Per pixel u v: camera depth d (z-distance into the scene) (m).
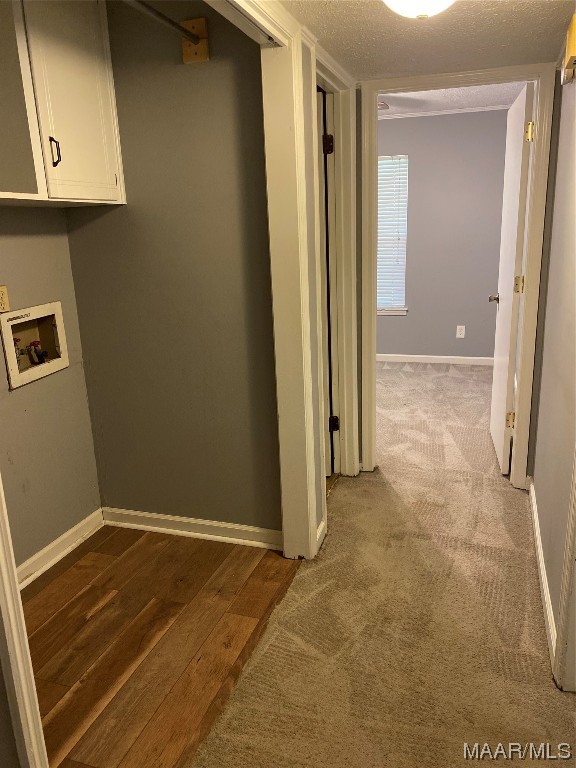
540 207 2.85
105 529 2.96
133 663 2.04
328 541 2.77
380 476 3.44
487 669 1.96
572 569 1.76
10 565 1.02
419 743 1.69
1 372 2.34
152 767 1.65
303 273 2.32
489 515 2.96
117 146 2.45
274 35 1.96
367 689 1.89
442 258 5.69
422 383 5.24
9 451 2.41
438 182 5.53
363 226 3.16
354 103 2.97
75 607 2.35
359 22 2.08
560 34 2.24
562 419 2.12
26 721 1.08
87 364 2.80
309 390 2.46
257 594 2.39
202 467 2.77
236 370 2.59
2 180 2.03
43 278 2.53
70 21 2.12
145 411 2.79
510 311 3.23
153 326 2.66
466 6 1.91
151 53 2.34
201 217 2.46
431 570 2.52
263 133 2.27
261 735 1.74
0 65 1.92
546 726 1.74
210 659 2.05
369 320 3.28
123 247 2.59
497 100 4.84
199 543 2.80
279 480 2.65
